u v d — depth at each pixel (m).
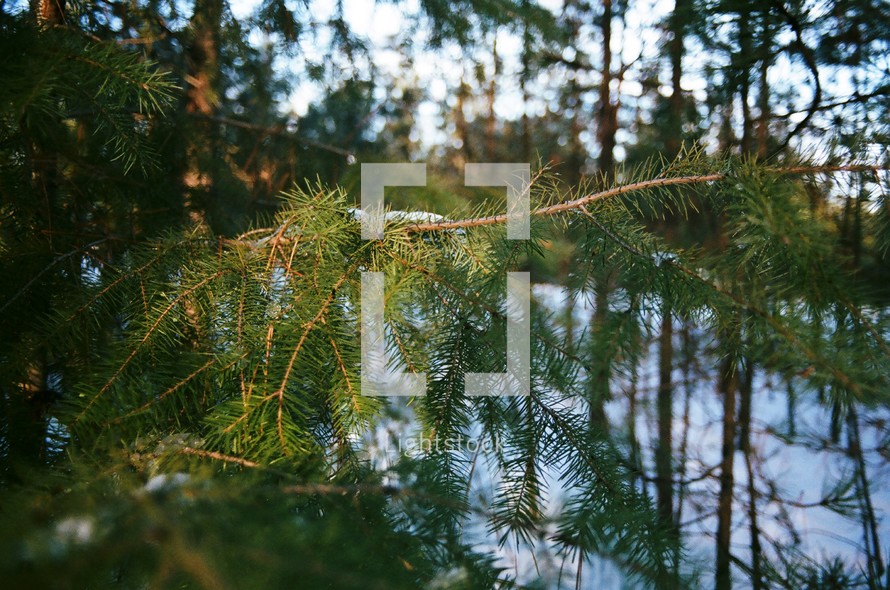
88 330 0.95
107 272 0.99
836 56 1.20
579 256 0.97
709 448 1.67
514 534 0.86
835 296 0.79
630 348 0.87
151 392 0.86
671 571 0.81
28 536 0.52
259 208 1.58
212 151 1.51
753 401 1.51
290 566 0.57
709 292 0.85
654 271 0.88
